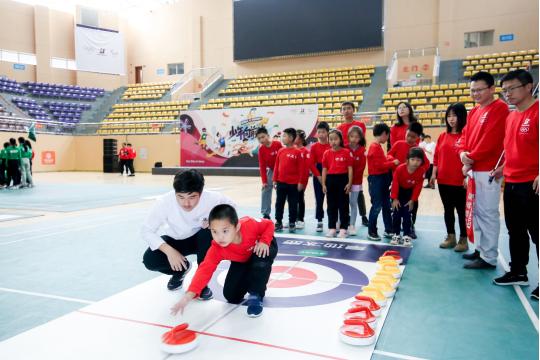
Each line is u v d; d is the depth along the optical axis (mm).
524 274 3008
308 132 15141
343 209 4625
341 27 19062
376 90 17875
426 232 5047
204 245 2664
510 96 2789
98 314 2438
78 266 3486
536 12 16812
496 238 3400
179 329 2061
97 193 9570
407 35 18688
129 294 2787
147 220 2629
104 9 23094
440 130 14234
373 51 19312
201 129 16516
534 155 2744
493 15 17344
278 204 5062
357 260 3674
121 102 22672
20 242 4414
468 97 15375
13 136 17750
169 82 23250
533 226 2828
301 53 19922
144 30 24109
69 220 5824
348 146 5254
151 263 2711
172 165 18812
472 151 3316
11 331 2207
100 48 22500
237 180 13391
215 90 21359
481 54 17688
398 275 3123
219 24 22469
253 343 2068
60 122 19859
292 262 3600
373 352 1996
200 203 2564
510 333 2217
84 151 20391
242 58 21203
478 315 2469
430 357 1952
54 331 2203
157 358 1913
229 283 2561
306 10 19641
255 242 2436
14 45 20625
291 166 4938
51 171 19531
